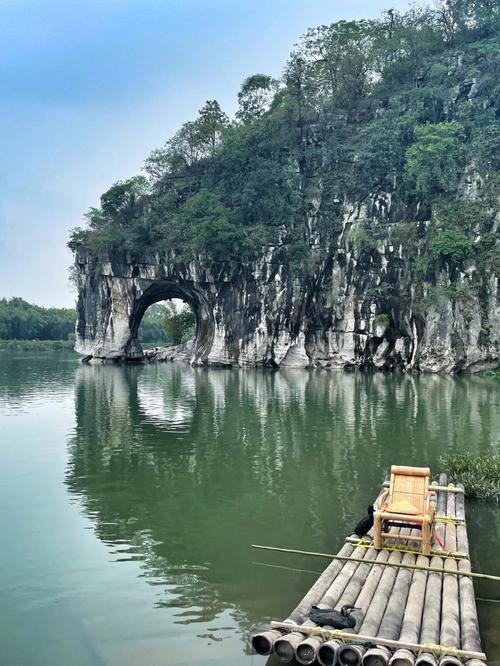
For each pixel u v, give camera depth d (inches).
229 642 361.1
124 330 3097.9
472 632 334.0
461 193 2415.1
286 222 2753.4
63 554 494.0
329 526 554.9
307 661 327.6
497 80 2598.4
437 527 508.4
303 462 795.4
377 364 2490.2
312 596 381.4
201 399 1480.1
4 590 430.9
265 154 2970.0
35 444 921.5
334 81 3107.8
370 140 2637.8
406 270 2448.3
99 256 3053.6
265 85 3152.1
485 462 687.1
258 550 501.0
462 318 2219.5
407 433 981.8
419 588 389.1
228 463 793.6
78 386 1823.3
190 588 432.5
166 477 725.9
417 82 2874.0
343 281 2591.0
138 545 512.7
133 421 1137.4
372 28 3144.7
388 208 2573.8
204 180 3115.2
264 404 1371.8
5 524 564.7
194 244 2787.9
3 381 1994.3
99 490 673.0
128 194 3181.6
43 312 5595.5
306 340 2672.2
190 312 3964.1
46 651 354.0
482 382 1894.7
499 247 2239.2
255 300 2746.1
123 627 379.9
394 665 312.8
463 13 2999.5
